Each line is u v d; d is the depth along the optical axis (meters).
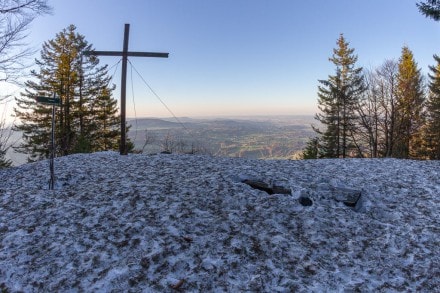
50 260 4.83
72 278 4.39
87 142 19.06
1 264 4.70
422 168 10.94
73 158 12.46
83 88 27.42
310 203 7.38
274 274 4.62
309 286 4.37
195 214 6.49
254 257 5.05
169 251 5.10
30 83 25.77
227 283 4.38
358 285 4.43
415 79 28.19
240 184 8.23
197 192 7.67
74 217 6.30
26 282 4.31
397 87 26.22
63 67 24.62
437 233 6.00
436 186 8.73
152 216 6.35
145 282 4.34
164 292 4.14
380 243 5.69
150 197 7.31
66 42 26.53
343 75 29.66
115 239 5.45
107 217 6.29
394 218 6.80
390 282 4.54
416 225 6.38
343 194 7.74
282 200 7.33
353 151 29.70
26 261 4.80
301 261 5.00
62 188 8.27
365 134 26.89
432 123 28.30
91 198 7.29
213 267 4.73
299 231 6.03
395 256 5.25
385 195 8.05
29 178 9.23
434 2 12.95
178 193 7.60
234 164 11.02
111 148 28.33
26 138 24.72
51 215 6.38
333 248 5.48
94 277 4.41
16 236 5.54
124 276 4.43
